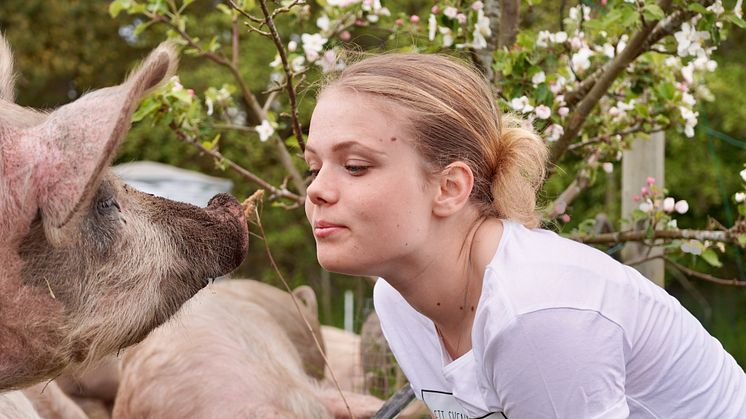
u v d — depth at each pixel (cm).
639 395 271
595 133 492
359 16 455
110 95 269
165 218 317
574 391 250
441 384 304
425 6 1244
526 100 401
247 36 1628
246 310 539
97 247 299
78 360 305
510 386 257
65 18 1892
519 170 282
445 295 279
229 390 430
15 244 282
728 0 669
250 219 355
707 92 503
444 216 271
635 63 458
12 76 328
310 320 619
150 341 466
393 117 264
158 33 1856
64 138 270
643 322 265
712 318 1277
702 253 438
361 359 583
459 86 276
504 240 270
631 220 482
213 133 493
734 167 1483
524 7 506
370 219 262
